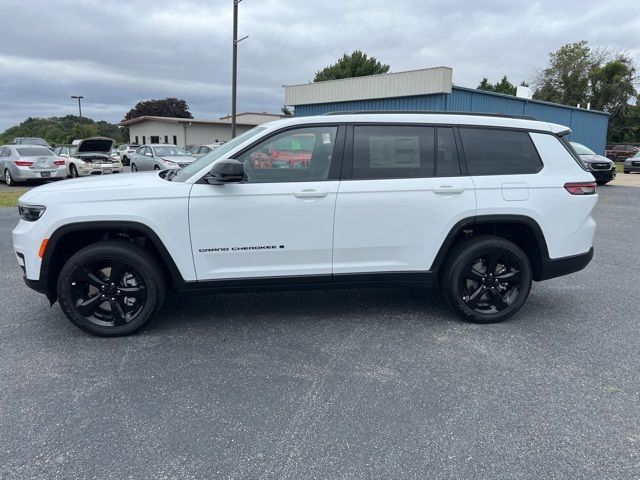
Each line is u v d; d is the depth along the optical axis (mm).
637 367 3477
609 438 2645
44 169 16203
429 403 2979
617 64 55531
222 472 2361
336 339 3920
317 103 25797
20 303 4703
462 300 4195
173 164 18500
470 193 4027
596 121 31891
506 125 4195
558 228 4191
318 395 3064
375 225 3955
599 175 17719
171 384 3188
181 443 2580
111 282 3809
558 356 3643
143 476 2332
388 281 4121
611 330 4164
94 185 3791
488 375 3338
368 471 2371
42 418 2795
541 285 5496
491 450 2535
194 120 45344
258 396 3047
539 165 4195
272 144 3898
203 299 4859
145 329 4094
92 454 2488
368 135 3982
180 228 3746
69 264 3711
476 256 4102
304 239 3896
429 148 4047
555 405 2967
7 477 2314
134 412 2863
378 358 3584
